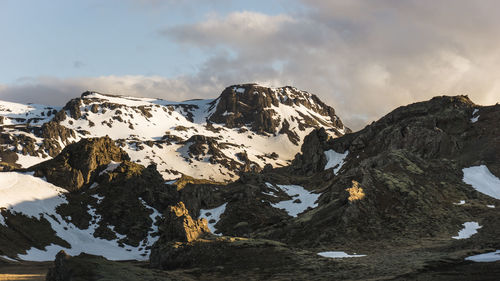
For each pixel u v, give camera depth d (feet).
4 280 378.94
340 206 526.98
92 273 297.33
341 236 470.39
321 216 524.52
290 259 370.32
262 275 337.31
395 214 501.56
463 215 493.36
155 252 417.08
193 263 387.14
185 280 325.42
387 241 446.19
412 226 472.85
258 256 381.81
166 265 396.37
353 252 416.87
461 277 268.21
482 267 287.07
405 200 524.11
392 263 338.54
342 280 302.86
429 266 306.14
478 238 404.57
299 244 473.67
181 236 423.64
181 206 471.21
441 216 490.90
